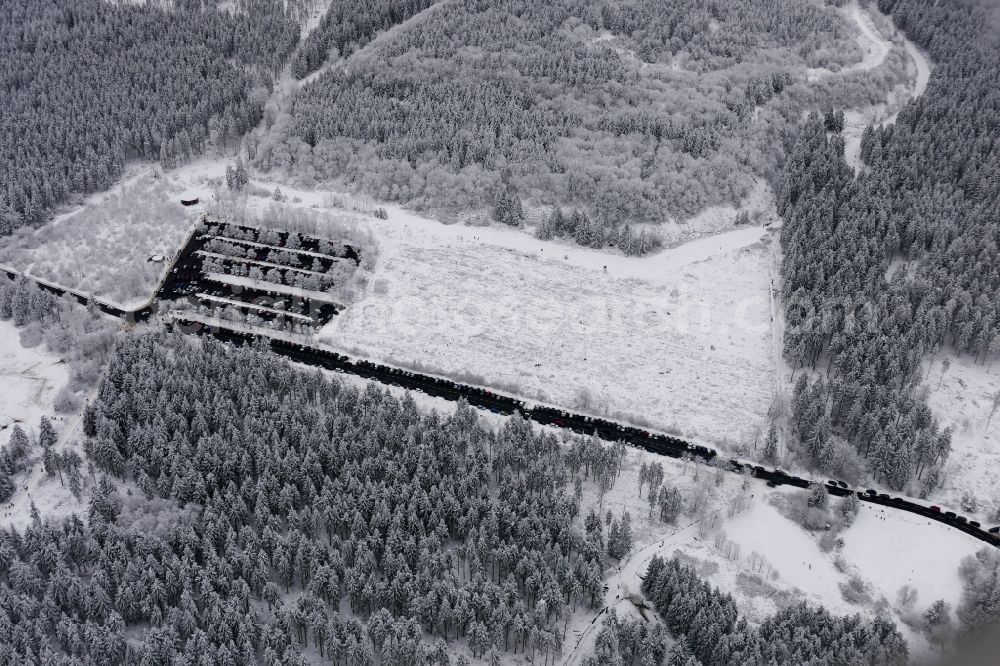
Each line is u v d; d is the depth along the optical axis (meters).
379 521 182.88
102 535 177.50
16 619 162.12
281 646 160.50
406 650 159.62
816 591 184.50
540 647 166.62
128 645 159.50
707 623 163.75
